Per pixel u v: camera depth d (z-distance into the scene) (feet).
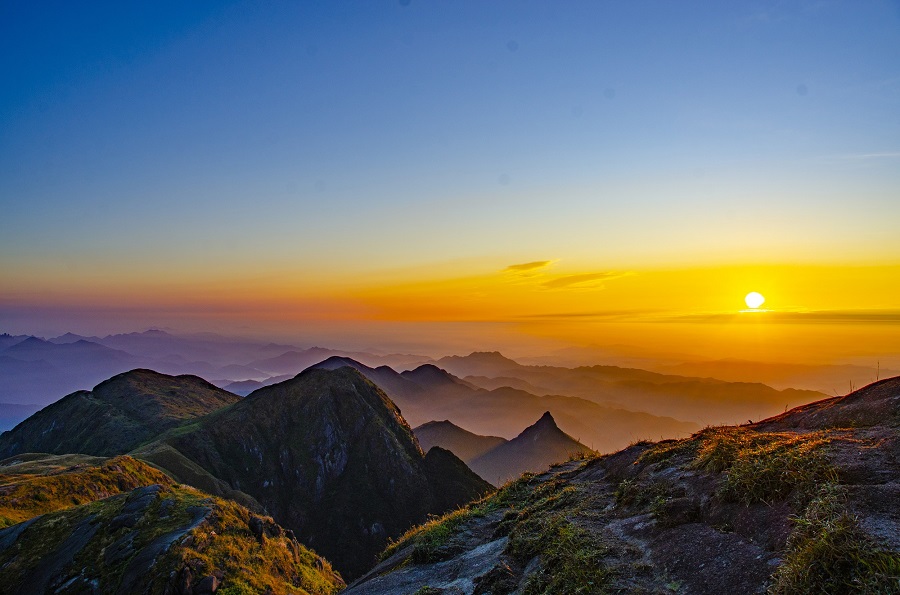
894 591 15.01
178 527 94.38
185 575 79.82
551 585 24.48
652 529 26.12
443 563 35.27
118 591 79.41
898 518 18.24
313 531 377.71
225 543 93.15
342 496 406.62
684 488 28.68
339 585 112.06
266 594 85.40
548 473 49.01
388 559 44.11
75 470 186.29
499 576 28.35
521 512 37.70
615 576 22.85
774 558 19.43
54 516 108.99
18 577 92.07
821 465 22.82
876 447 23.91
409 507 407.64
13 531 106.93
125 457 185.68
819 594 16.39
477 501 50.19
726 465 28.19
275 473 408.67
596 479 40.06
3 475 173.68
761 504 22.95
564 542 27.58
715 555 21.49
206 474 299.17
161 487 111.14
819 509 19.58
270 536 108.68
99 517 102.27
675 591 20.43
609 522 29.60
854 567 16.48
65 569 88.69
